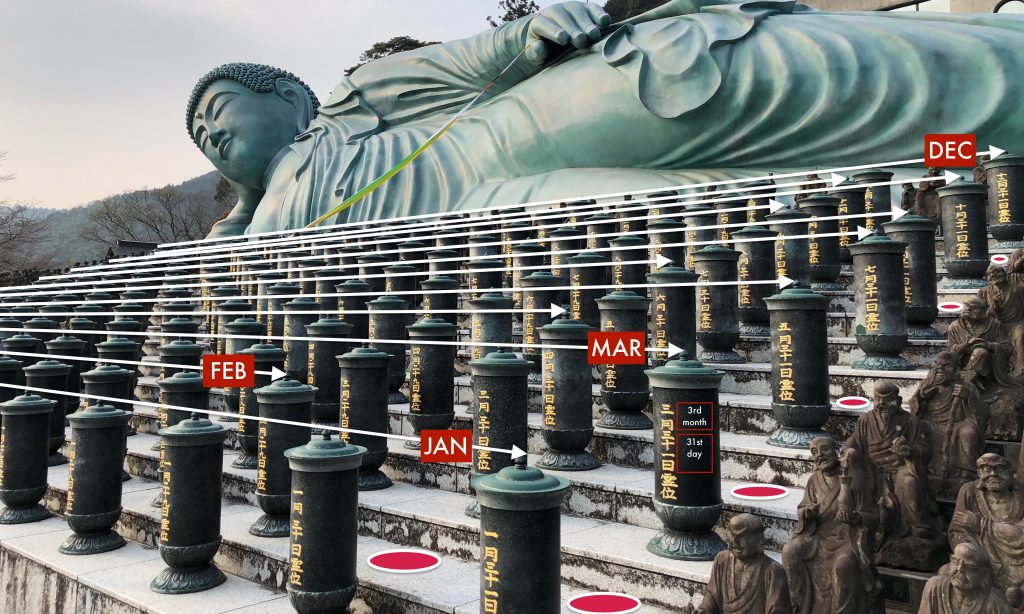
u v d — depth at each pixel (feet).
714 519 11.96
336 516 12.19
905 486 11.03
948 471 11.64
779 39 30.68
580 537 13.15
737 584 9.64
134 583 14.79
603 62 33.86
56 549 16.99
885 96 28.45
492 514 9.96
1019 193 21.34
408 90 42.32
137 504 18.47
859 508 10.10
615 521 14.14
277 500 15.51
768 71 30.19
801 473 13.55
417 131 41.55
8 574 17.25
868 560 9.82
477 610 11.64
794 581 9.84
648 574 11.75
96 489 16.74
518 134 36.06
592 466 15.57
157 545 17.21
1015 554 9.07
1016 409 12.48
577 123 33.86
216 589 14.44
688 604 11.26
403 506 15.53
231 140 45.11
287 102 46.55
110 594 14.40
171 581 14.30
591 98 33.53
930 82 27.81
